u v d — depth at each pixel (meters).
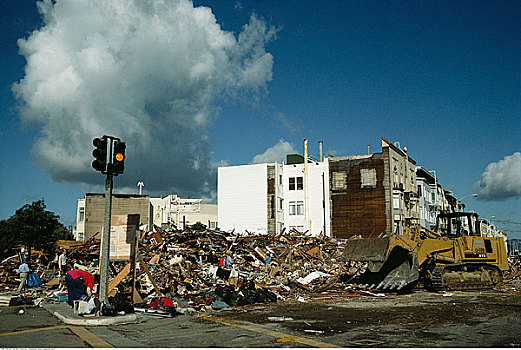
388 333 9.34
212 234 29.58
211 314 12.45
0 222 31.48
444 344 8.18
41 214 29.97
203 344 8.24
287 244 33.25
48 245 29.97
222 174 57.03
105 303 11.14
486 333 9.34
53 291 17.50
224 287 15.01
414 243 18.50
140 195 54.56
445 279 18.94
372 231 49.22
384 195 49.25
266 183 54.75
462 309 13.34
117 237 13.36
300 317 11.76
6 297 14.25
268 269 25.02
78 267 18.61
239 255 28.00
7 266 24.67
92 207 53.03
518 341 8.47
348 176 51.28
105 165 11.12
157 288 14.39
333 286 19.11
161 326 10.31
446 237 20.14
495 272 20.73
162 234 28.38
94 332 9.51
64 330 9.69
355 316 11.91
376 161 50.19
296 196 55.28
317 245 33.50
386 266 19.17
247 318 11.60
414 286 18.69
